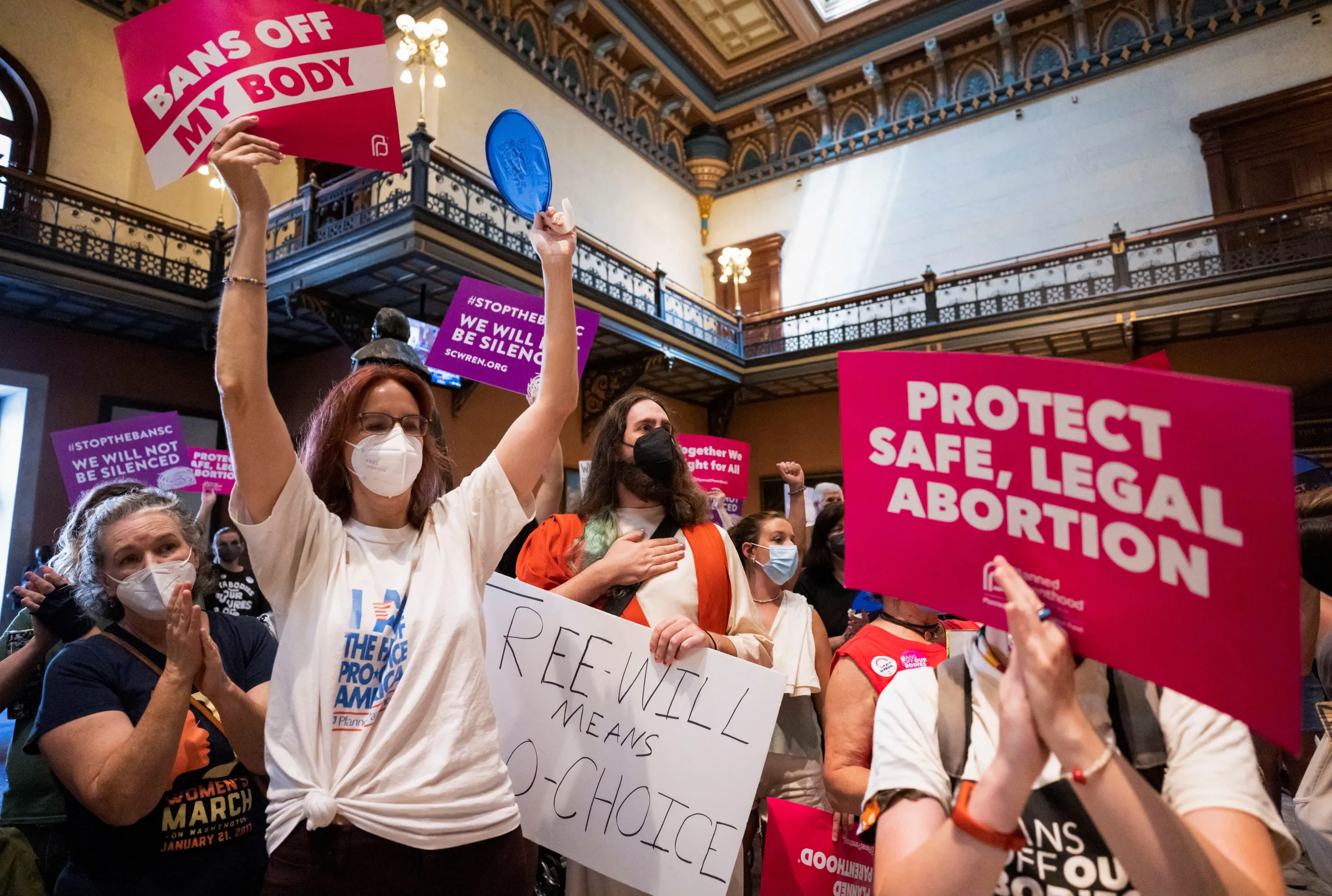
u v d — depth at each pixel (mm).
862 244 12953
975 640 916
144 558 1391
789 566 2271
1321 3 9852
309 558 1117
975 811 698
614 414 1880
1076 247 11070
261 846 1405
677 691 1442
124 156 8477
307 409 9281
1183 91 10664
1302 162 9766
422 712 1049
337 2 9789
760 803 2047
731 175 14578
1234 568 644
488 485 1279
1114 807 650
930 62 12586
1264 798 742
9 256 6711
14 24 7738
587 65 12000
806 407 12914
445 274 7266
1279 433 624
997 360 812
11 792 1698
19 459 7508
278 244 8086
